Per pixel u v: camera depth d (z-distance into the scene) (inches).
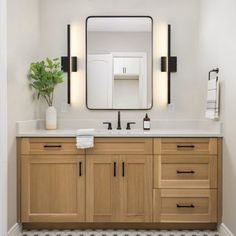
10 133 100.4
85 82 132.2
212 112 109.3
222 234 103.3
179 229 110.6
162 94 132.3
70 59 131.6
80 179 106.7
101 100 131.8
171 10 132.0
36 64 117.6
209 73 114.4
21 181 106.2
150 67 131.0
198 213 106.4
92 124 132.2
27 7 116.0
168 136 106.2
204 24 124.2
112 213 106.5
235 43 91.6
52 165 106.6
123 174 106.5
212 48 114.3
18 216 106.1
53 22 132.0
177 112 132.5
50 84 120.8
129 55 130.3
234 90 93.0
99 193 106.7
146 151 106.4
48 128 125.3
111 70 130.3
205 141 106.4
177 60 132.1
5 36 91.9
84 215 106.5
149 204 106.4
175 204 106.5
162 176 106.7
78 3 132.0
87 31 131.1
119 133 106.7
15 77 104.0
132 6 132.0
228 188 99.5
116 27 130.3
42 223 110.9
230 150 97.6
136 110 131.9
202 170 106.7
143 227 110.8
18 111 107.5
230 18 95.6
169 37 130.7
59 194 106.7
